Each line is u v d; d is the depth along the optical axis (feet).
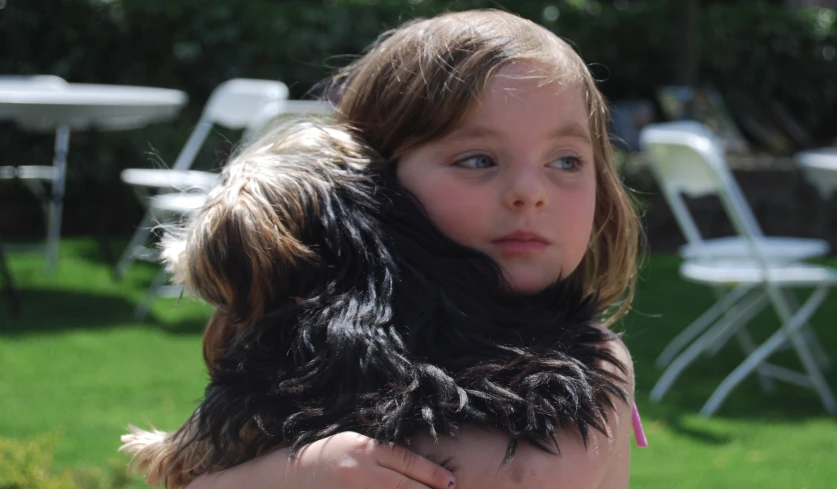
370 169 3.26
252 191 3.16
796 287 19.11
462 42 3.24
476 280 3.09
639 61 28.68
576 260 3.30
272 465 2.94
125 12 22.43
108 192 21.57
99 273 17.56
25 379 11.27
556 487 2.78
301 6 24.94
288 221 3.13
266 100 17.29
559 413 2.81
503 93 3.14
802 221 22.74
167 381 11.37
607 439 2.99
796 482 8.85
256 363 3.08
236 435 3.08
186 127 22.45
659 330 15.05
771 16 29.76
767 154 27.84
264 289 3.09
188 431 3.43
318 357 2.91
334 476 2.79
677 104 24.82
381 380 2.85
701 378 12.69
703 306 16.80
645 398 11.62
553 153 3.23
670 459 9.48
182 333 13.85
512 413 2.78
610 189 3.72
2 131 20.77
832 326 15.89
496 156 3.18
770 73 29.73
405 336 2.91
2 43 22.24
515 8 27.25
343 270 3.05
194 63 23.20
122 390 10.94
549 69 3.22
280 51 23.93
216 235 3.13
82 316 14.56
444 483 2.75
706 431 10.45
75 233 21.67
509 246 3.15
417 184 3.22
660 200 22.13
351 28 24.56
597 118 3.50
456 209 3.15
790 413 11.25
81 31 22.35
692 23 24.68
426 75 3.22
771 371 12.55
